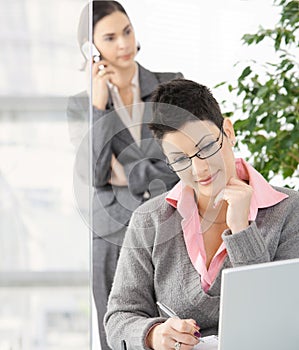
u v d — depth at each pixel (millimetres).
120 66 3064
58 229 2352
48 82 2215
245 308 1536
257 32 3199
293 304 1589
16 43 2207
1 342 2395
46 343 2453
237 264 2004
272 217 2109
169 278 2148
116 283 2221
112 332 2123
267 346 1593
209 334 2131
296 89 2992
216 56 3299
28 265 2408
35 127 2219
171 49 3268
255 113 2951
